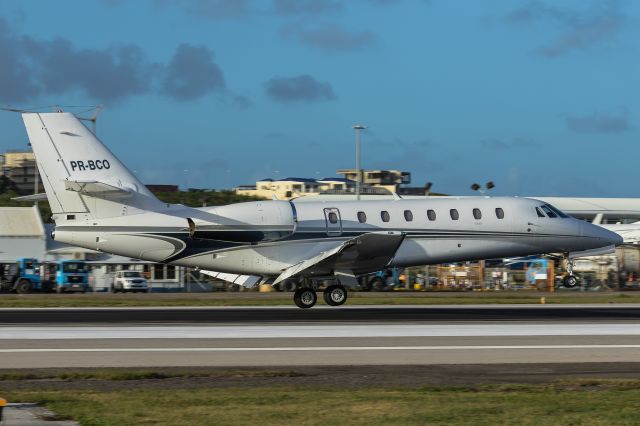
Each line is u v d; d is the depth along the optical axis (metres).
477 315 104.44
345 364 60.78
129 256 122.31
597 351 67.69
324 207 126.94
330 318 99.38
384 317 100.88
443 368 58.97
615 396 47.22
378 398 46.31
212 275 126.25
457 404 44.62
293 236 124.69
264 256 124.19
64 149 120.25
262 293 185.12
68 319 98.44
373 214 127.88
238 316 102.81
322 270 118.81
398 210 129.12
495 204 133.62
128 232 121.06
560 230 135.38
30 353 66.12
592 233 137.25
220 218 123.00
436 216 130.38
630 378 54.72
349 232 126.38
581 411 42.84
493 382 53.34
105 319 98.38
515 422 40.31
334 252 114.56
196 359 63.12
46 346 70.25
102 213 121.00
